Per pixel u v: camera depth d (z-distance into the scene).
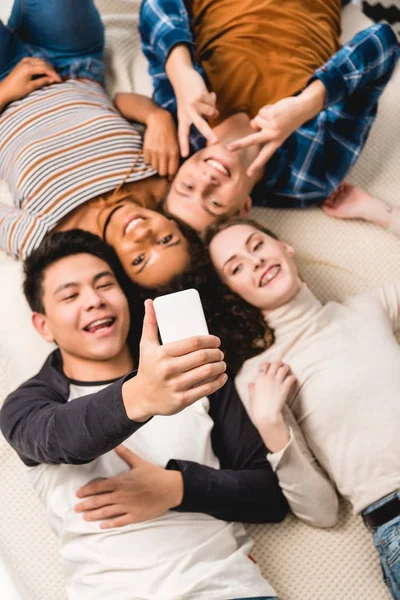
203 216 1.31
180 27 1.39
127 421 0.84
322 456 1.18
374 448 1.13
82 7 1.39
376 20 1.73
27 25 1.42
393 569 1.08
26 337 1.29
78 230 1.24
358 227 1.42
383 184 1.47
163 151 1.36
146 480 1.07
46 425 0.99
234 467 1.18
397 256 1.39
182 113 1.33
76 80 1.45
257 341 1.23
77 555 1.06
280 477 1.16
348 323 1.22
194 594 1.00
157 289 1.27
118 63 1.55
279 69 1.40
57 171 1.31
